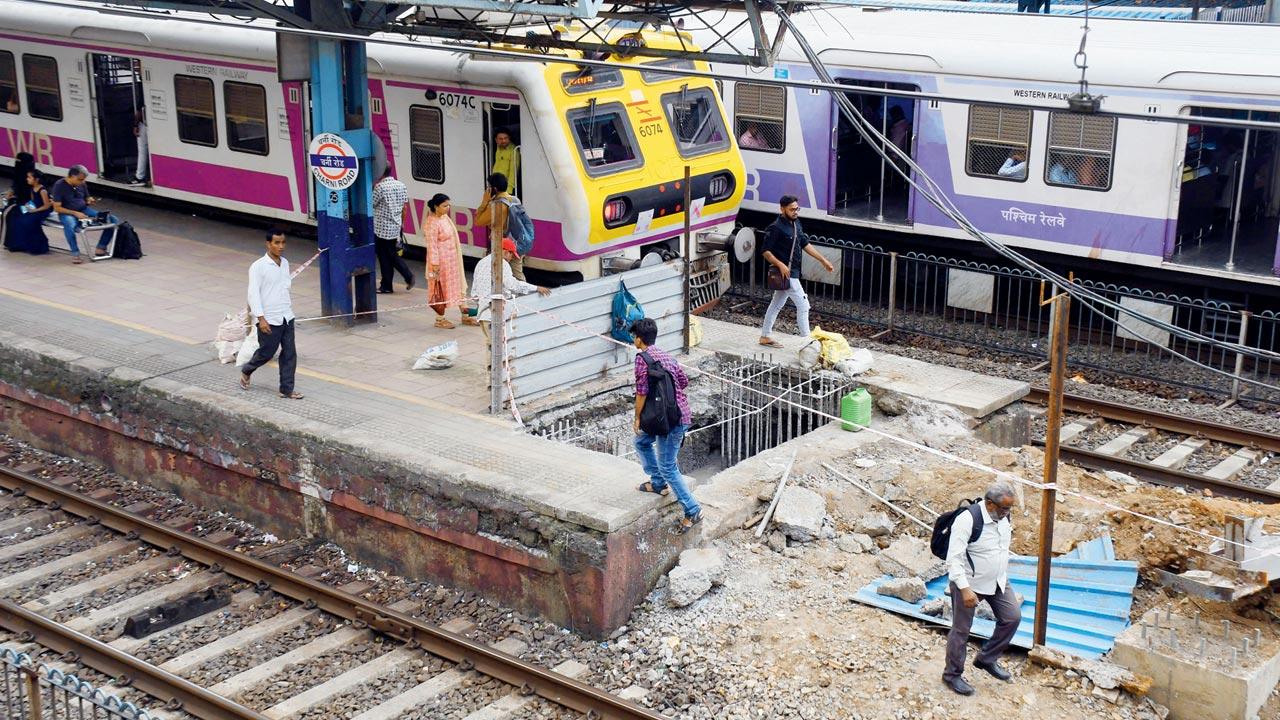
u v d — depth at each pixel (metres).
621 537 9.83
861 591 10.29
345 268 14.52
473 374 13.15
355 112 14.49
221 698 8.98
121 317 14.82
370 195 14.62
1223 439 13.94
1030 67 16.23
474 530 10.43
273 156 18.08
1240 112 15.20
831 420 13.23
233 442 11.91
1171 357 16.45
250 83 18.02
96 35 19.59
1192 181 16.33
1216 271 15.57
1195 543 10.42
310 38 13.73
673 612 10.05
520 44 14.40
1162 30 16.31
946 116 17.16
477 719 8.92
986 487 11.57
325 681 9.48
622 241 15.80
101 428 13.09
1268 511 11.12
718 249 17.17
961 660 8.91
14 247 17.56
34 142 21.38
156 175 19.80
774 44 11.83
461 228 16.53
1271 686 8.98
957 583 8.77
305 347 13.92
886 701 8.88
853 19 18.70
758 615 9.97
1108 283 17.05
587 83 15.33
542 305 12.12
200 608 10.49
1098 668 9.04
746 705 8.93
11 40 21.05
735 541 10.93
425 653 9.82
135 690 9.38
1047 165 16.44
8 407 13.97
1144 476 13.14
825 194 18.52
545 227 15.35
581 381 12.70
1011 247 17.06
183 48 18.48
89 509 12.15
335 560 11.32
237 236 18.84
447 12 15.96
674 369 9.99
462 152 16.19
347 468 11.13
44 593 10.81
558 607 10.09
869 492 11.56
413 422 11.71
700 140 16.72
